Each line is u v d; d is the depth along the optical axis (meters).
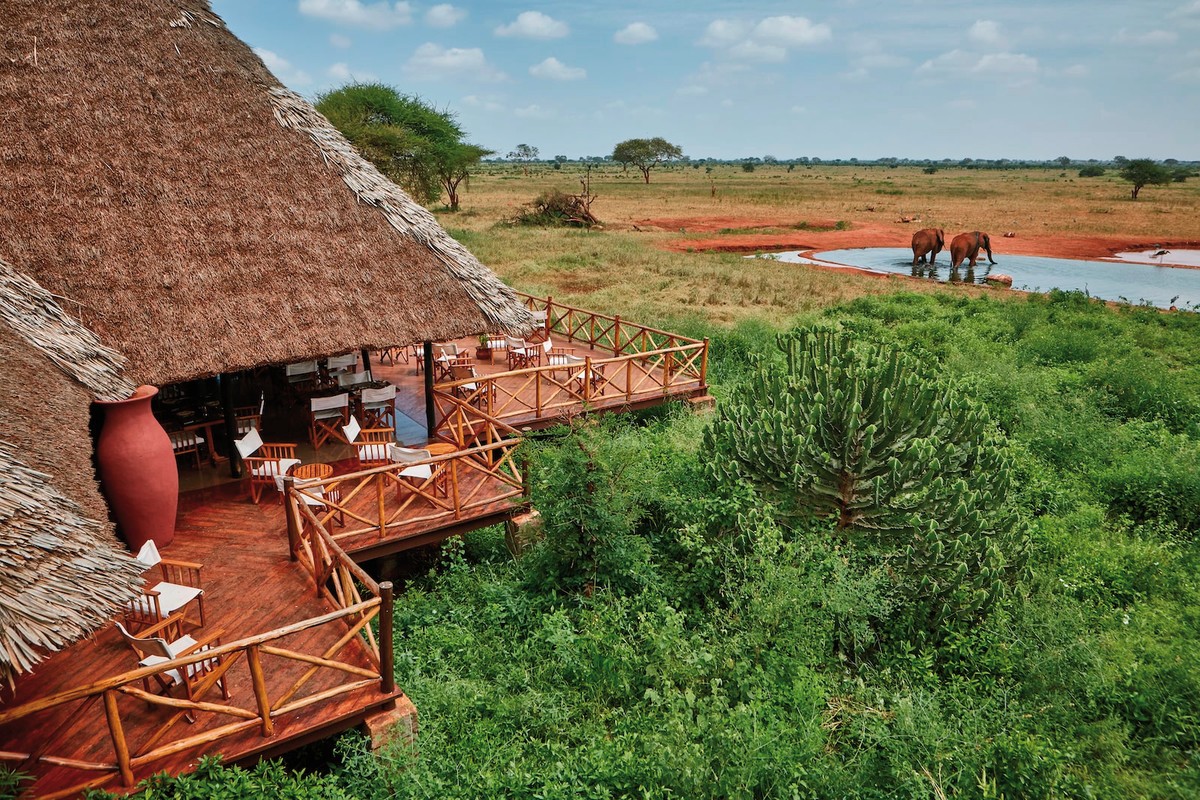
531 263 31.31
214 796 4.77
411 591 8.51
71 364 6.95
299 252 9.19
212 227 8.82
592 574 8.38
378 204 10.00
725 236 48.16
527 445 9.17
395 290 9.55
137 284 8.12
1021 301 25.31
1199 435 13.05
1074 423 12.77
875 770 5.88
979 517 7.69
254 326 8.52
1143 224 53.78
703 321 20.91
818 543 7.69
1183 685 6.38
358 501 9.10
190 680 5.72
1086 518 9.83
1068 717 6.30
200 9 10.12
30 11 9.18
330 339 8.88
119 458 7.22
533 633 7.75
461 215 53.78
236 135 9.51
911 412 8.12
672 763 5.41
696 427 12.08
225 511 8.73
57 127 8.58
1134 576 8.55
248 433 9.12
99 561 4.71
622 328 19.81
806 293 27.28
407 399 12.76
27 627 4.16
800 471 8.33
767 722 6.08
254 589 7.16
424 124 39.62
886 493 7.94
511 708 6.43
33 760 4.89
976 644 7.18
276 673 6.05
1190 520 10.24
